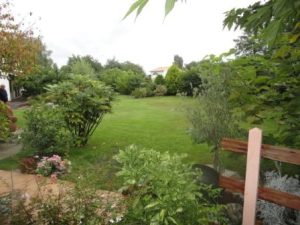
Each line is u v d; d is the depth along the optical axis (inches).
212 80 180.2
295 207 102.3
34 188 166.7
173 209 89.8
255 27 64.9
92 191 89.4
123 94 1111.0
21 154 265.7
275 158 104.0
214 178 133.3
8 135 258.4
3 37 385.1
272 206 123.0
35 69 480.4
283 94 121.4
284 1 47.6
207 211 100.2
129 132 380.8
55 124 251.6
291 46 106.6
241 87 135.6
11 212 83.7
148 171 100.1
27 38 447.2
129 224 88.4
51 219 83.1
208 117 181.9
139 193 92.0
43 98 302.2
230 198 135.9
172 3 32.1
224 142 120.3
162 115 546.0
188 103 206.1
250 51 139.5
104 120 488.1
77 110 293.0
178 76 959.6
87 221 82.6
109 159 132.7
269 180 139.3
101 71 1477.6
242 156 184.7
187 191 95.7
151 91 992.2
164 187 94.2
